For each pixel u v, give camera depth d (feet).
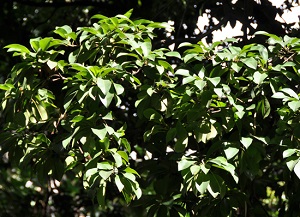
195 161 12.46
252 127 13.57
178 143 13.04
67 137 12.74
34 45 13.38
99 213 24.73
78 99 12.46
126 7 22.88
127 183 12.32
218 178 12.41
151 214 14.01
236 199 13.64
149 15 22.56
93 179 12.12
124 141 12.85
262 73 13.29
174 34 21.83
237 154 13.19
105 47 13.51
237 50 13.53
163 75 13.69
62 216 23.99
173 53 13.66
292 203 14.53
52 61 13.11
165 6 21.16
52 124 13.24
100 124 13.19
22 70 13.15
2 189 26.11
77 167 13.38
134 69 15.11
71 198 24.18
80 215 25.66
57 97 17.04
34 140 13.32
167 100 13.23
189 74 13.24
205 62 17.21
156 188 14.70
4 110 13.56
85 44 13.58
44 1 24.04
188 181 12.30
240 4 18.85
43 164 13.50
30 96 12.94
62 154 13.65
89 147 12.57
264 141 13.02
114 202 25.26
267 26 18.78
